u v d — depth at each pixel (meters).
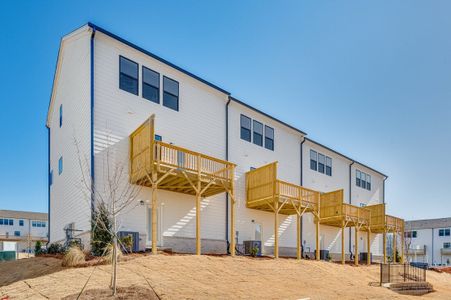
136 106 16.09
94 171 14.34
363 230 30.83
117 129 15.33
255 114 22.19
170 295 9.40
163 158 14.62
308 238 25.05
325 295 12.20
